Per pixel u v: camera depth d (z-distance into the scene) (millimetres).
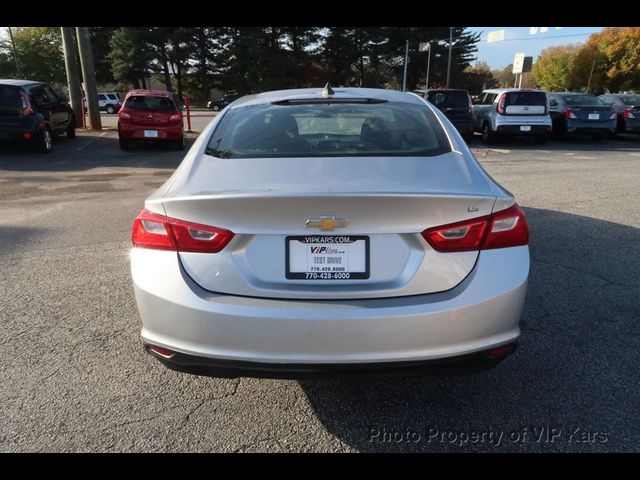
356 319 2023
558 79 49812
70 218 6223
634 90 44969
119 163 11109
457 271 2102
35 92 12320
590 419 2463
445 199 2049
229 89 52875
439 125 2920
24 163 10922
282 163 2479
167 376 2850
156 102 13070
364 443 2336
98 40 54906
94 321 3486
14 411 2537
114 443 2326
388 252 2090
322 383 2785
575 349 3082
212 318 2072
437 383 2768
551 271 4340
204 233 2113
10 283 4148
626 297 3807
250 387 2756
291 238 2084
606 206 6797
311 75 54125
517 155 12898
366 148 2637
